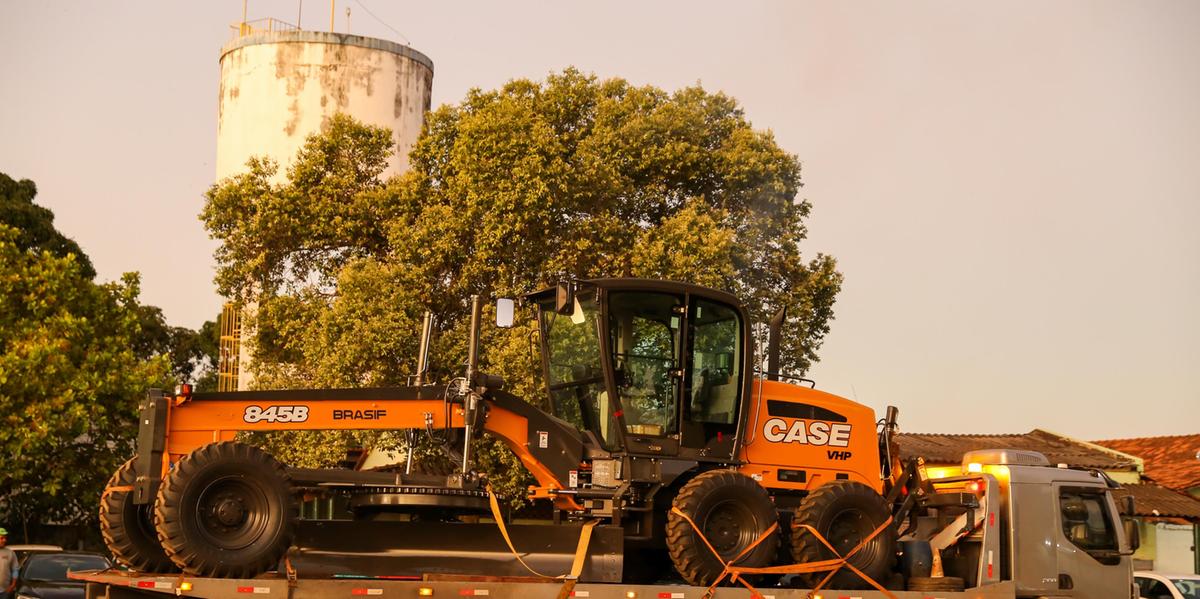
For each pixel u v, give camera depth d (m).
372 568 11.71
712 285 23.95
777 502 13.82
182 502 10.77
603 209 24.64
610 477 12.98
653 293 13.29
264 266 25.61
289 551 11.47
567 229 24.16
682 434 13.15
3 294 26.94
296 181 25.89
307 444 21.77
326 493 12.45
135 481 11.18
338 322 22.77
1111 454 30.05
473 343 12.51
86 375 27.14
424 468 17.02
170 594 10.90
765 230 26.97
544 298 14.20
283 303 24.67
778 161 27.12
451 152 25.25
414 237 23.56
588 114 27.03
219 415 11.62
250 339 25.53
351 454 24.98
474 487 12.35
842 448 14.22
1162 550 28.05
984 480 14.02
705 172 27.12
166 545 10.73
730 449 13.41
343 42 41.16
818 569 12.98
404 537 11.93
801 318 26.97
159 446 11.26
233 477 11.02
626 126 26.00
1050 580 14.21
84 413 26.64
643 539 12.96
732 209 27.11
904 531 14.70
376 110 41.31
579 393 13.62
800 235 27.55
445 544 12.02
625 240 24.64
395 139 41.62
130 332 29.25
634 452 12.91
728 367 13.55
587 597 11.91
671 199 27.03
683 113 26.69
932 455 28.55
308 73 40.91
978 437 31.92
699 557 12.44
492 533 12.16
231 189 25.62
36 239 38.84
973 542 14.06
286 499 11.17
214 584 10.70
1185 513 26.47
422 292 23.88
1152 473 30.86
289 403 11.91
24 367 25.97
